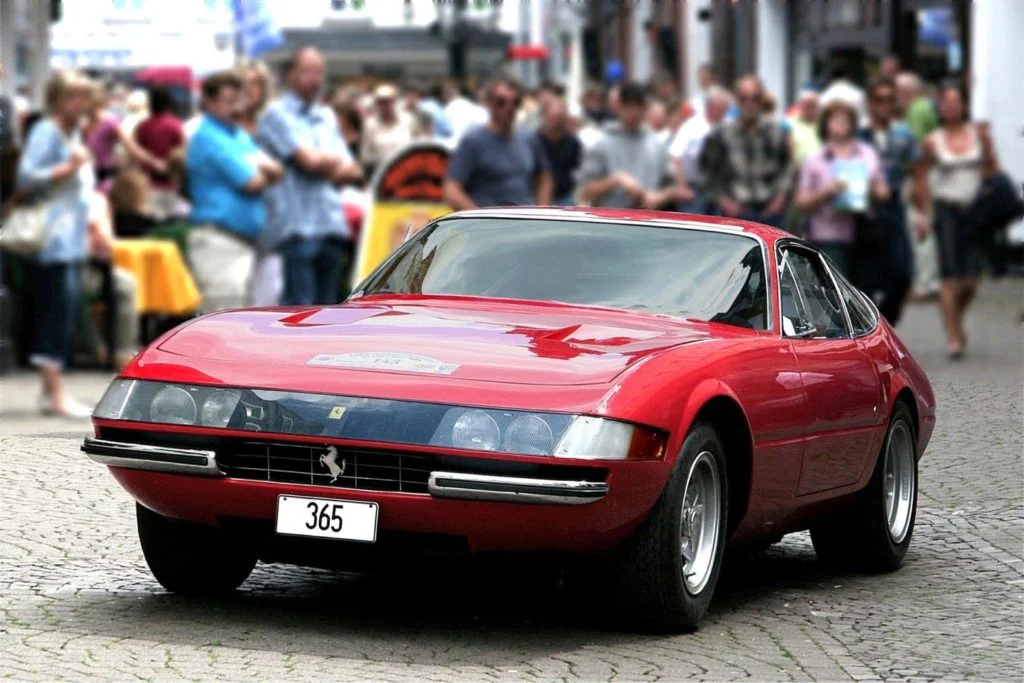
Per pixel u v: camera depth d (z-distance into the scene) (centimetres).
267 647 789
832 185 2041
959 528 1200
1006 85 3447
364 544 792
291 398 795
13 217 1612
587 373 804
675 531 817
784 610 935
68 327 1638
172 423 809
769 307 953
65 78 1609
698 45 4859
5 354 1953
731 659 803
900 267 2166
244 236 1800
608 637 836
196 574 886
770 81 4328
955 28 3650
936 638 870
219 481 801
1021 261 3384
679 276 946
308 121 1798
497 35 5562
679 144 2373
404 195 2077
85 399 1712
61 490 1216
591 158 1966
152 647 782
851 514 1046
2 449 1396
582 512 775
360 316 891
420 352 823
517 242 974
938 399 1822
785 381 908
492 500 767
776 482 908
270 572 974
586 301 927
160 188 2180
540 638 830
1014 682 777
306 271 1811
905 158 2242
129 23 3462
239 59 2044
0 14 2403
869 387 1020
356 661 767
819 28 4153
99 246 1906
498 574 891
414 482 780
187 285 1991
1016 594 993
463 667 765
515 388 789
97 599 886
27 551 1009
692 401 816
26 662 746
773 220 2039
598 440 773
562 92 3020
